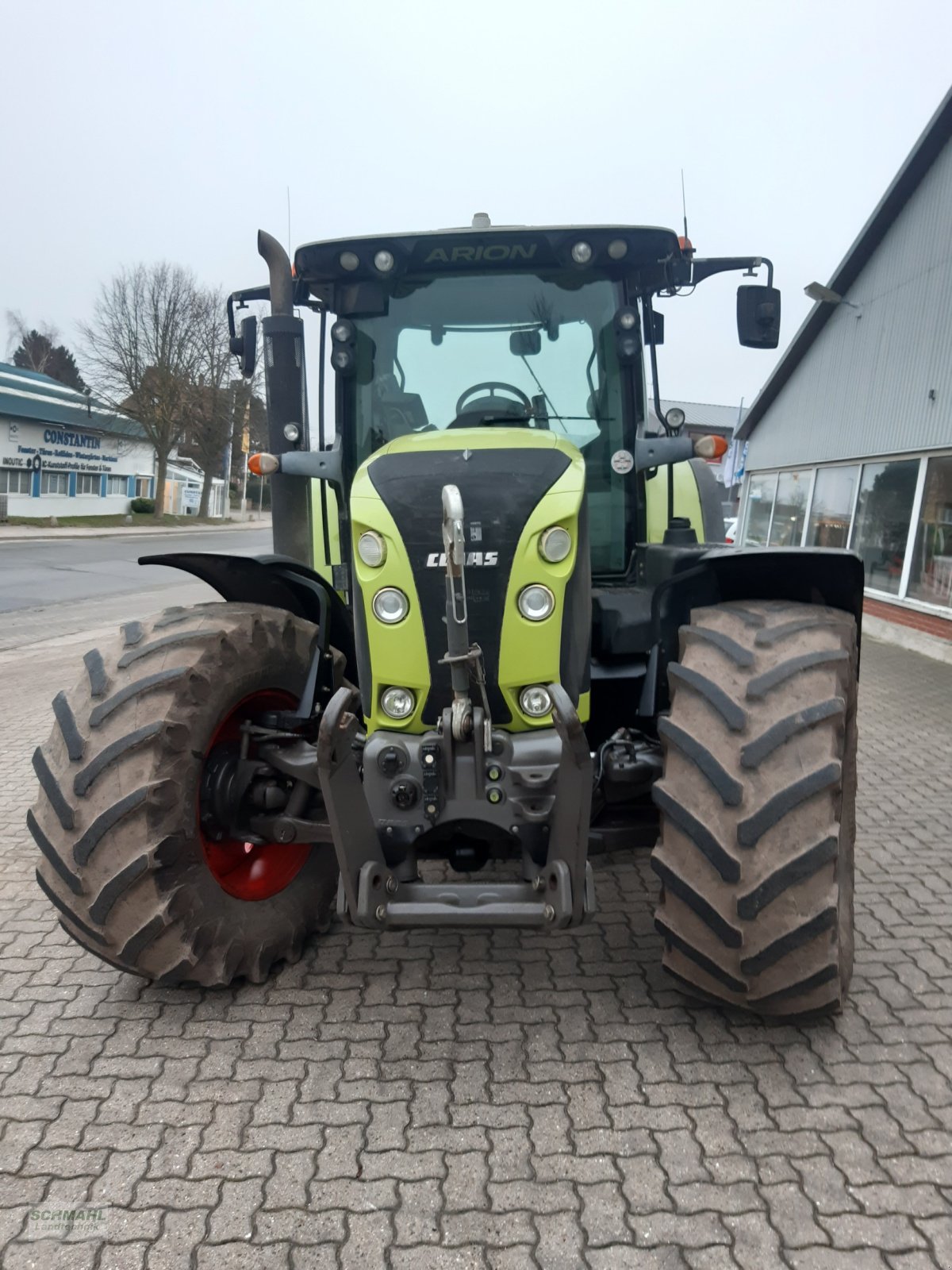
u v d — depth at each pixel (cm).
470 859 297
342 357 397
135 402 4491
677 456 394
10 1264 204
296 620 339
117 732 280
